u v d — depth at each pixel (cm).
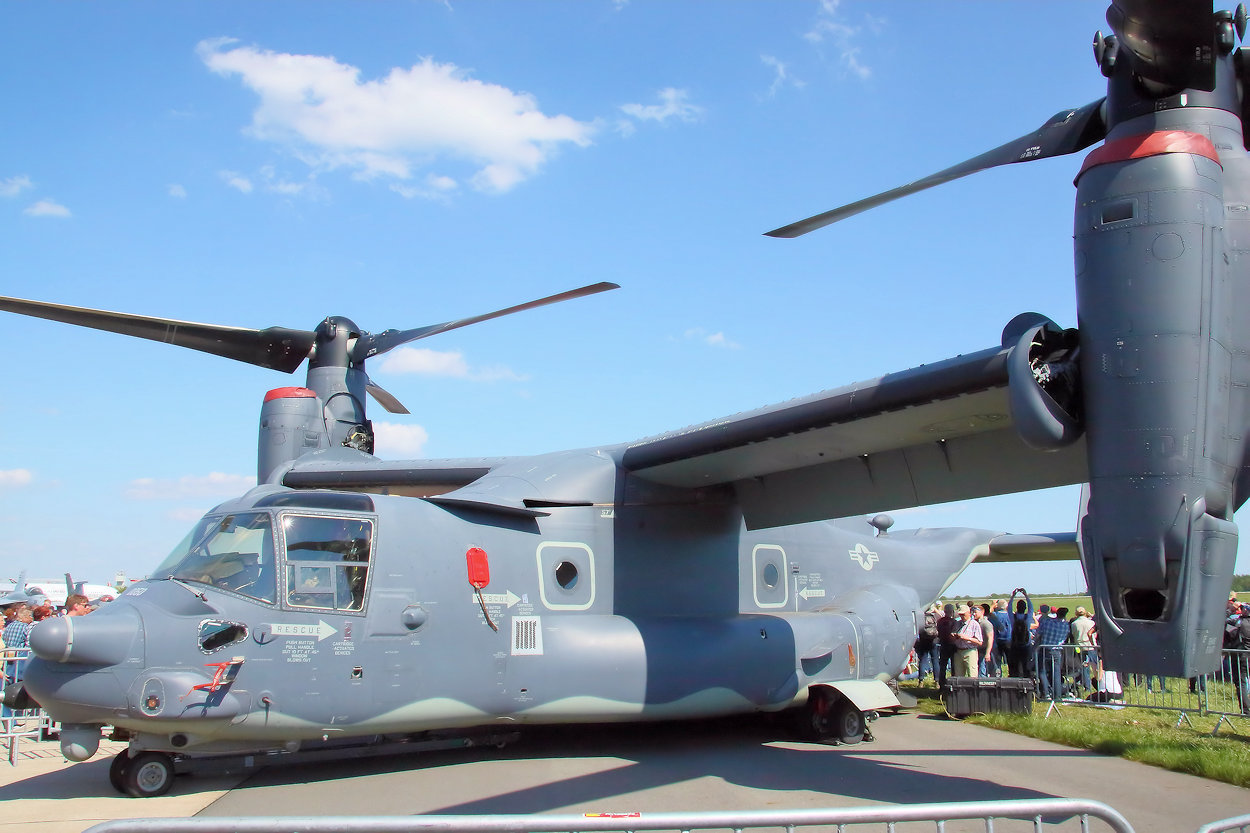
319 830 343
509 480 1002
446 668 854
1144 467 634
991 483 916
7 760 938
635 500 1056
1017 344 683
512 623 910
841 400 851
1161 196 643
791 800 745
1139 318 642
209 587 779
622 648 949
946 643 1502
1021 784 812
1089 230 672
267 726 765
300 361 1340
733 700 993
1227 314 654
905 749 1001
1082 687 1458
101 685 714
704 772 859
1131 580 641
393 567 847
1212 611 635
